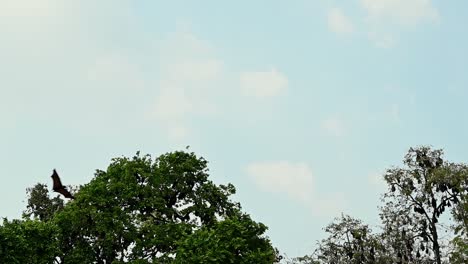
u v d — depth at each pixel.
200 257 38.91
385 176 56.50
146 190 47.91
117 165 50.03
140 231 46.12
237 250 40.84
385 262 59.84
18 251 42.81
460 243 49.50
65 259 45.72
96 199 47.06
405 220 56.00
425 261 56.66
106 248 45.97
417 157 56.41
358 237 61.75
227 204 50.16
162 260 44.38
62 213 47.50
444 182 53.06
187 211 48.59
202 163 51.03
